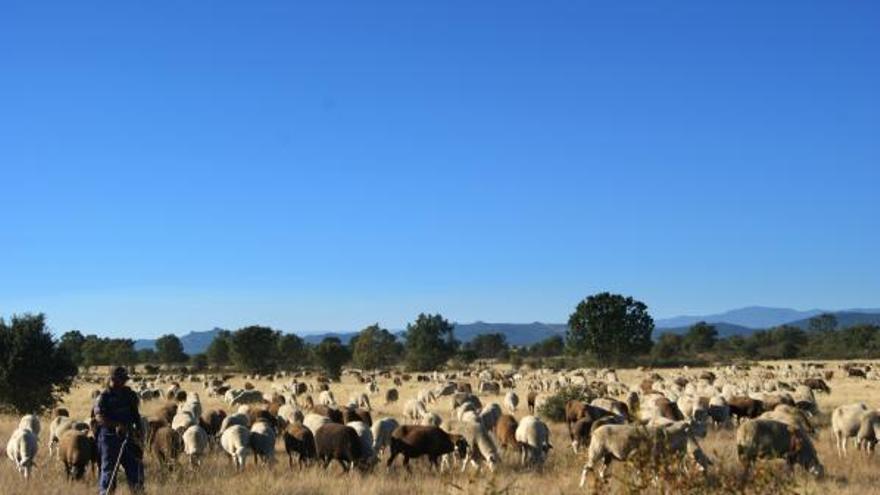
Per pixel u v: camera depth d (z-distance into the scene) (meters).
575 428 22.44
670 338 137.12
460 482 16.56
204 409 39.56
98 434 13.81
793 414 24.08
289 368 108.81
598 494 10.67
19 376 37.91
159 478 16.50
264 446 20.11
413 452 19.39
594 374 73.19
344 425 19.41
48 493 14.37
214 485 15.48
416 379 75.62
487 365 118.19
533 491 15.18
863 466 19.33
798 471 18.25
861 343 130.38
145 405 41.12
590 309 100.38
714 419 29.44
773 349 133.38
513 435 22.02
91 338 129.12
